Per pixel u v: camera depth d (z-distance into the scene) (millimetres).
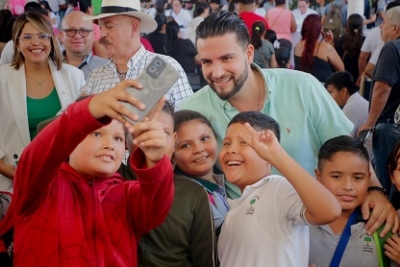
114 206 1916
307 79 2705
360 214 2439
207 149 2555
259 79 2674
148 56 3658
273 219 2127
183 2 9414
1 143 3680
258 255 2131
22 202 1800
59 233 1812
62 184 1875
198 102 2756
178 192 2307
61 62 3795
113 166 1911
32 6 6164
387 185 3816
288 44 7492
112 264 1863
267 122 2367
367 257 2361
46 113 3699
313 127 2715
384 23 5051
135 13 3578
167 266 2262
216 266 2295
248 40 2561
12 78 3691
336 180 2449
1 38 5582
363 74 6207
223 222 2348
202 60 2523
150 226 1910
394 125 3871
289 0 8930
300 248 2156
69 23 4734
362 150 2477
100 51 5398
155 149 1618
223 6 9211
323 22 7188
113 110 1520
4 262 2143
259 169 2295
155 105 1515
